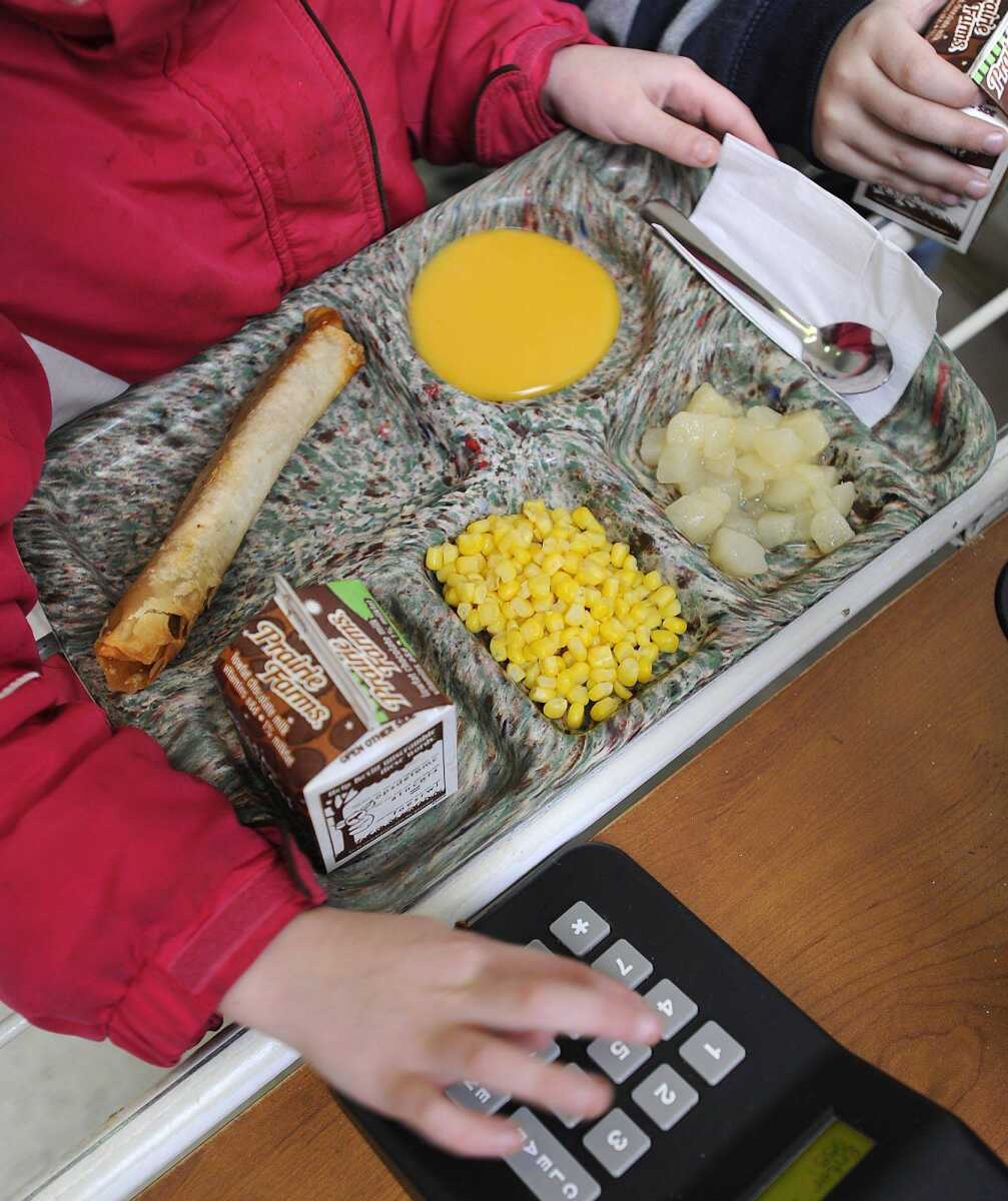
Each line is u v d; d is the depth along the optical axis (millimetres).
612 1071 533
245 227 973
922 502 834
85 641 778
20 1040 637
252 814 689
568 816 691
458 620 792
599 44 1148
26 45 797
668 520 883
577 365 960
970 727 724
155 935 560
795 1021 547
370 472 930
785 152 1203
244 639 644
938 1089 588
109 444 889
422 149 1255
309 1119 598
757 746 718
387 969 539
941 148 966
